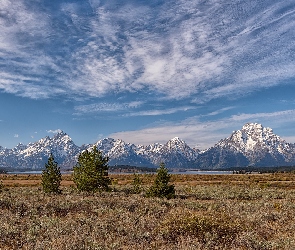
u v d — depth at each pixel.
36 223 14.70
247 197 39.53
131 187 48.50
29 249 10.82
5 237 12.30
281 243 12.13
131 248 11.19
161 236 12.95
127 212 18.08
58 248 10.55
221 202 25.83
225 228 13.71
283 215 18.97
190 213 16.06
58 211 19.70
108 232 13.46
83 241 11.48
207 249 11.46
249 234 12.91
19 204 20.50
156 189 34.03
